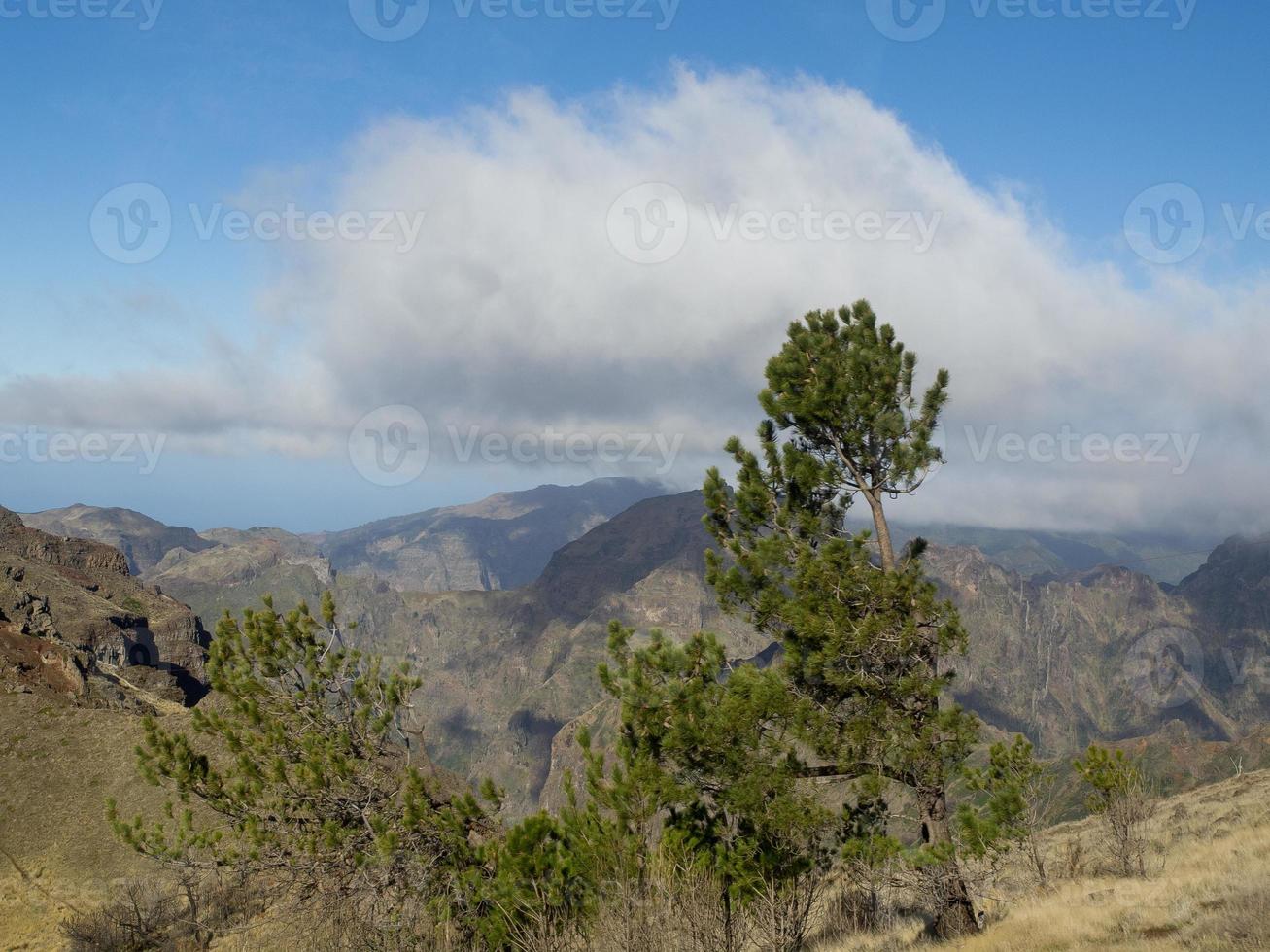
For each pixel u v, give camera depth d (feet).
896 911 70.23
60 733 198.08
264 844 64.23
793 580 62.59
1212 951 40.55
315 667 69.00
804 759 60.44
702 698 59.41
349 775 64.69
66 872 150.71
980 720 58.80
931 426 65.21
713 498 67.51
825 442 67.97
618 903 48.80
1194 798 169.68
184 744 67.46
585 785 59.41
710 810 58.59
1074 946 47.88
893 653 60.13
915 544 64.80
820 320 68.59
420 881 61.52
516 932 54.54
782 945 52.80
